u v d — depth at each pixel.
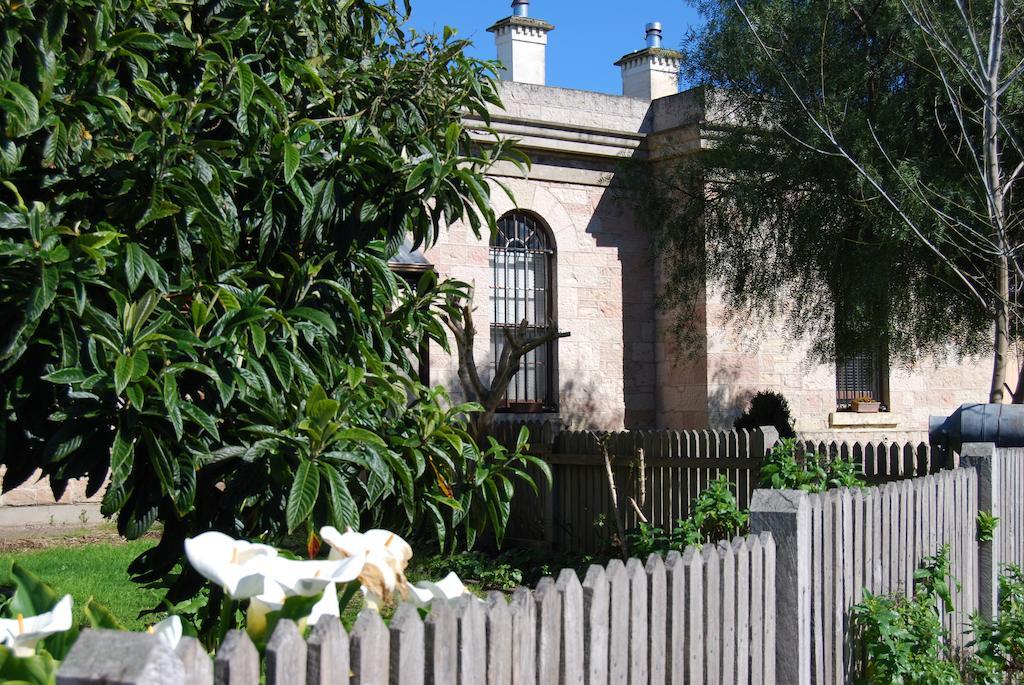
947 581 6.39
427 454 4.18
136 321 3.22
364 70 4.86
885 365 15.90
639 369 18.31
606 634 3.10
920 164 11.93
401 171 4.24
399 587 2.20
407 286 4.78
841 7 12.49
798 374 18.69
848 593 5.09
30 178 3.71
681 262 16.00
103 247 3.47
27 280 3.23
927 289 13.22
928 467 9.40
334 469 3.30
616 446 10.96
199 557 1.94
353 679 2.07
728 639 3.85
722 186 15.27
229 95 4.11
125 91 3.88
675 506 10.39
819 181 13.33
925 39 11.02
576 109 17.50
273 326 3.73
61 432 3.22
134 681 1.51
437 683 2.33
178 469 3.28
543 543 11.59
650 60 21.25
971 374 21.47
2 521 12.66
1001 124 10.73
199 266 3.84
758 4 13.12
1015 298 10.84
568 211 17.58
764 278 14.88
